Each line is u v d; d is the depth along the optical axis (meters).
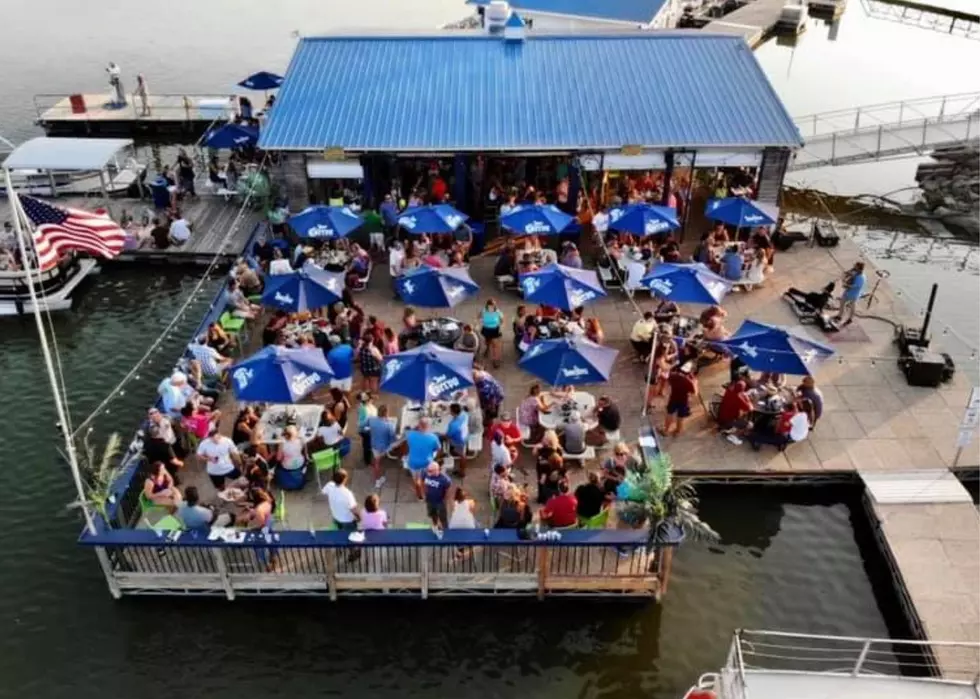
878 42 59.66
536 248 26.92
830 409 22.44
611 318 25.91
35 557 19.06
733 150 28.02
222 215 32.53
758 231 29.22
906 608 17.52
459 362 19.31
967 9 68.44
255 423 19.31
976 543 18.64
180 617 17.72
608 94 29.55
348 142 27.42
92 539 17.09
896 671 16.81
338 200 29.05
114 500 17.94
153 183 32.41
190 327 27.23
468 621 17.73
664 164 28.20
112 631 17.42
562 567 17.98
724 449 21.11
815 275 28.27
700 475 20.50
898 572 18.05
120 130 42.28
